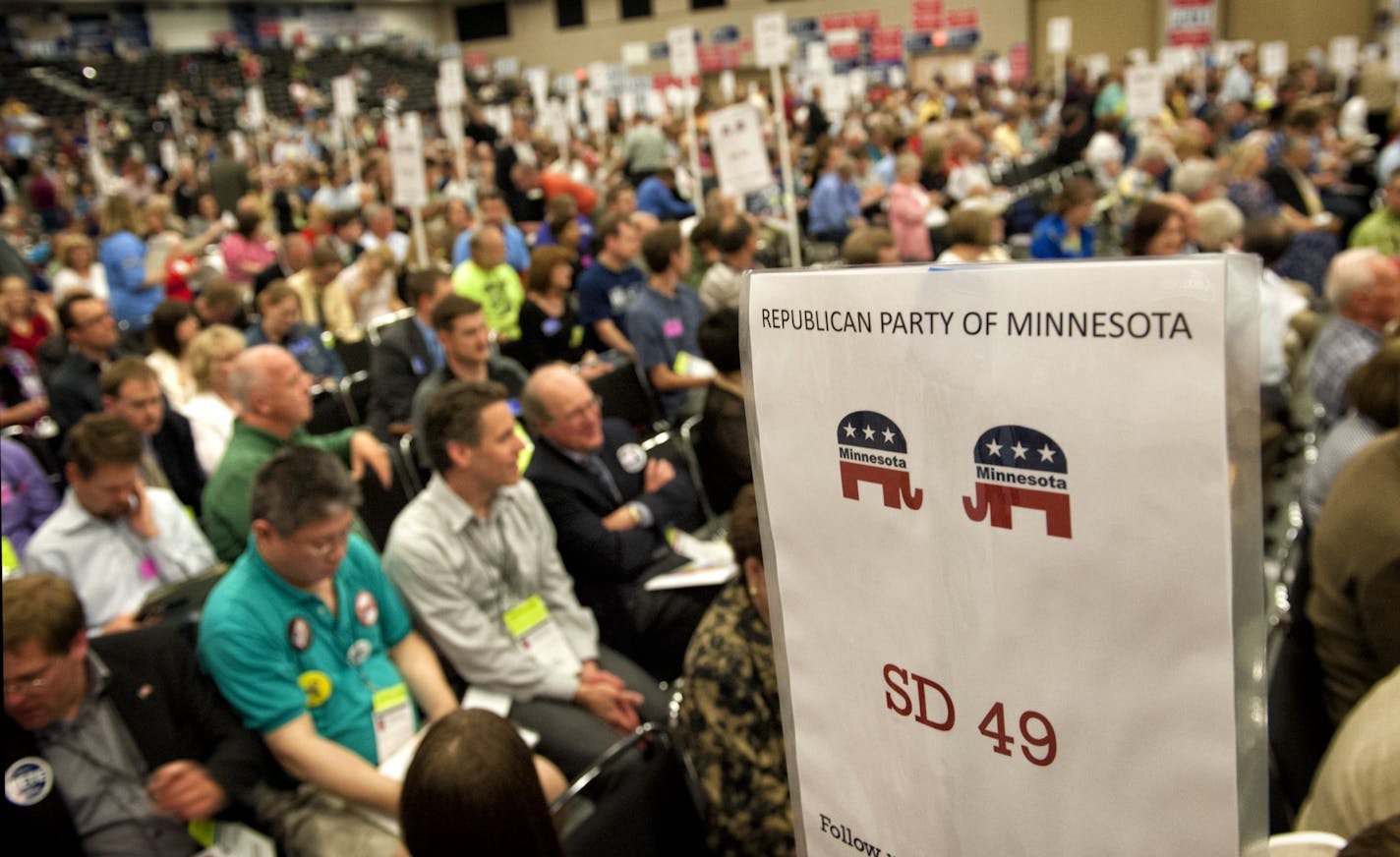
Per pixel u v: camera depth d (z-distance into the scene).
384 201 10.62
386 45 28.97
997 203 8.18
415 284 4.79
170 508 3.00
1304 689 1.87
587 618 2.89
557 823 1.59
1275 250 4.49
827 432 0.57
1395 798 1.05
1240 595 0.43
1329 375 3.40
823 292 0.56
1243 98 13.04
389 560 2.58
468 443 2.52
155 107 23.42
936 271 0.49
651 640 2.98
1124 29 19.62
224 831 2.11
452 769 1.31
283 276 6.58
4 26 25.91
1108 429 0.45
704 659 1.85
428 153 13.30
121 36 26.84
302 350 5.10
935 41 20.66
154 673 2.08
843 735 0.61
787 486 0.61
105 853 2.02
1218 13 18.80
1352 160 8.91
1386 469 1.79
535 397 2.94
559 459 3.03
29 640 1.87
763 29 5.64
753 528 1.77
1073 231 5.94
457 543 2.59
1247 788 0.45
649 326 4.52
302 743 2.15
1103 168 9.27
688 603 2.98
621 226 5.18
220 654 2.13
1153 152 7.30
